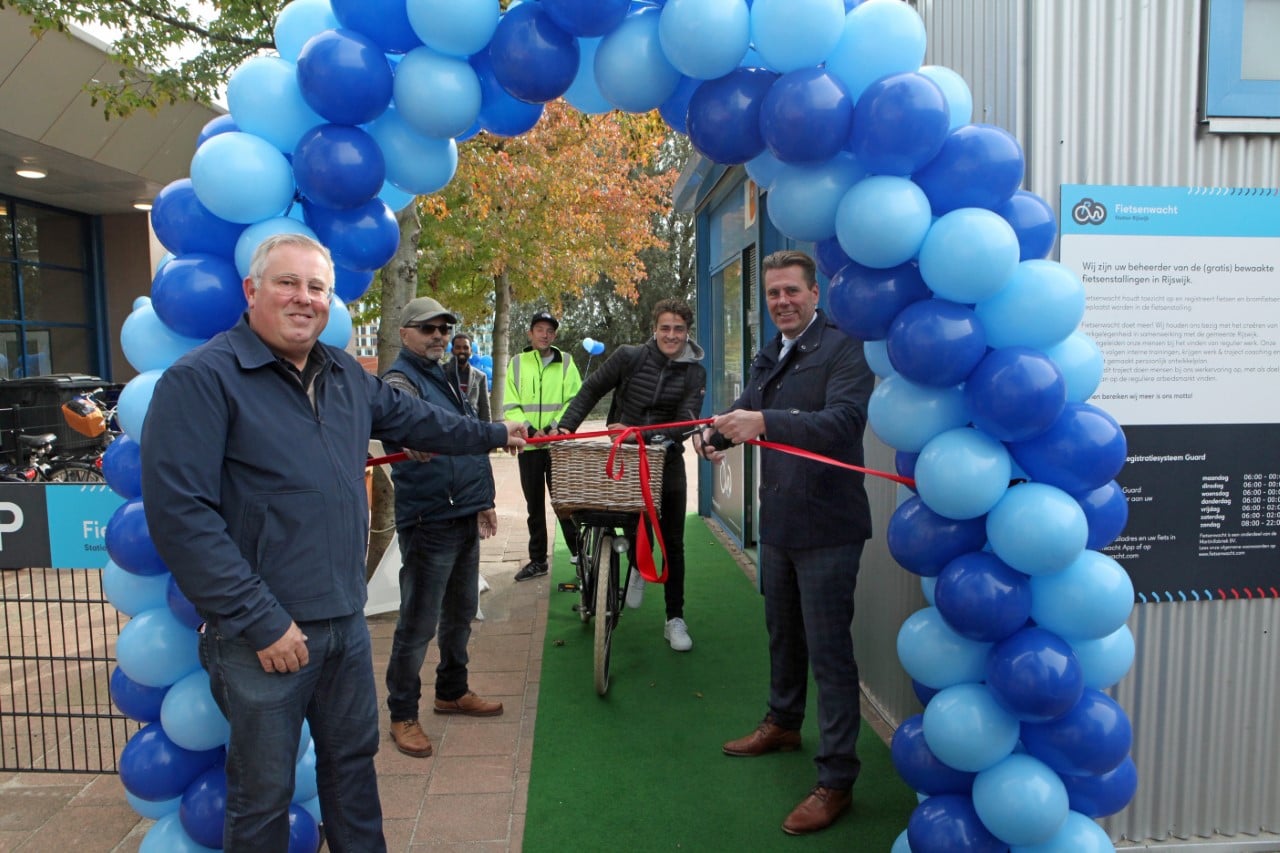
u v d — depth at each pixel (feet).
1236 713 8.75
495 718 12.06
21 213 37.86
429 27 6.97
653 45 6.91
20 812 9.80
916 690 7.58
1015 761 6.81
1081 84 8.17
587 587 14.99
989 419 6.42
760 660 14.14
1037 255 6.91
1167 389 8.34
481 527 12.66
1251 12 8.18
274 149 7.36
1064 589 6.54
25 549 9.78
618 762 10.64
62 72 27.58
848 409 8.71
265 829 6.56
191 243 7.36
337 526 6.77
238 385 6.41
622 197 46.44
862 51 6.50
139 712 7.62
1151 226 8.21
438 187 8.22
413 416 8.08
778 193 7.01
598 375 14.67
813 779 10.16
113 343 42.37
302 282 6.55
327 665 6.90
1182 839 8.82
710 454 9.46
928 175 6.57
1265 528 8.51
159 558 7.26
